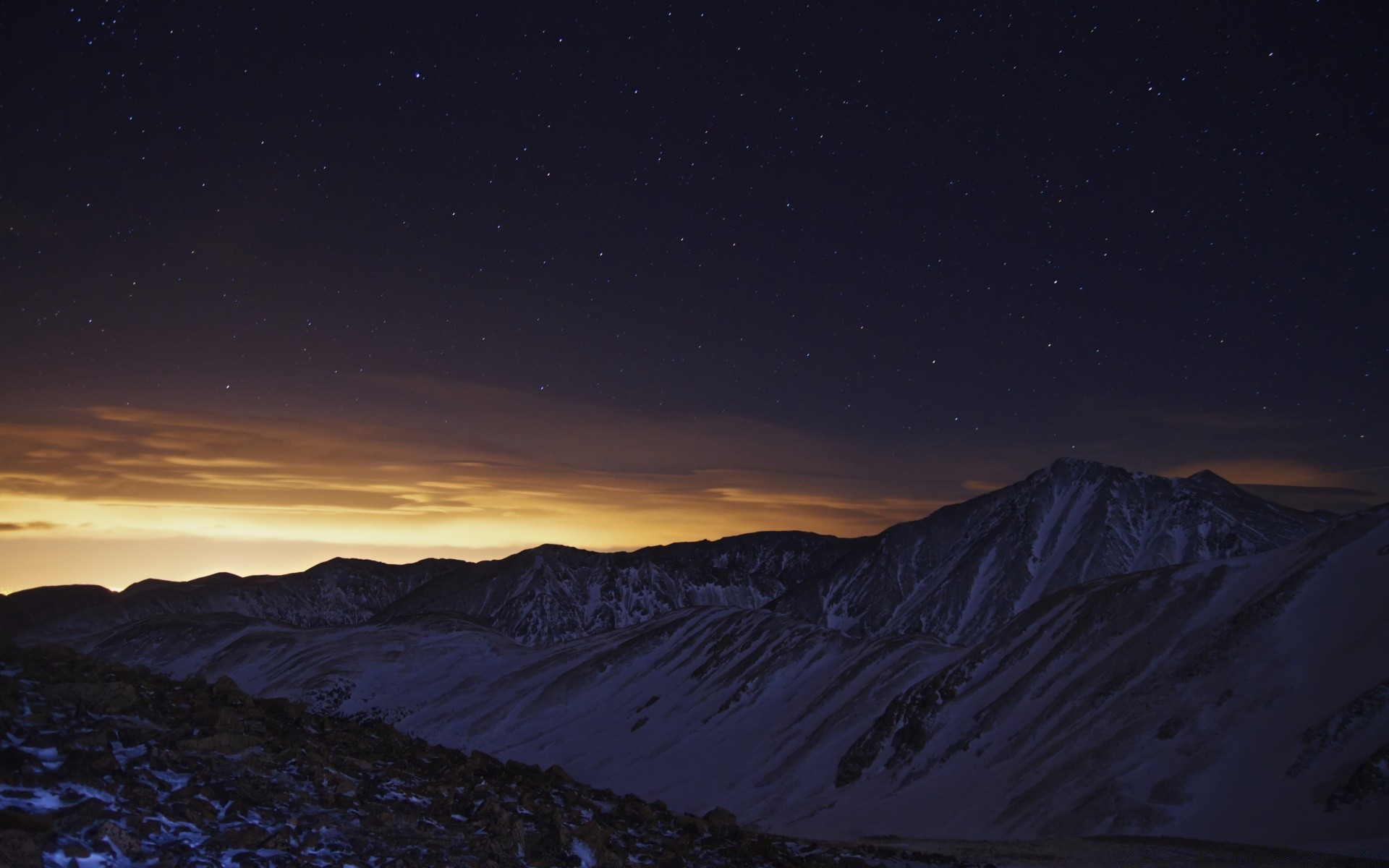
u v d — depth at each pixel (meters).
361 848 11.04
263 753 13.30
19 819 8.64
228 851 9.80
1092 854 34.69
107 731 11.71
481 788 14.91
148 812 10.01
